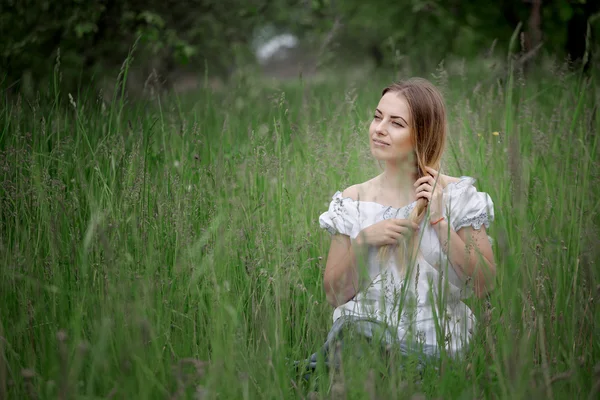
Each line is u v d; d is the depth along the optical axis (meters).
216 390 2.14
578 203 3.31
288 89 7.13
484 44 8.41
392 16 9.58
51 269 2.71
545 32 7.66
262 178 3.56
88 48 6.85
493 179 3.61
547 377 2.12
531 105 4.54
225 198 3.20
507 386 2.23
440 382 2.29
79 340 2.20
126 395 2.05
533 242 2.90
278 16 8.46
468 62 7.85
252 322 2.60
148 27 6.85
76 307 2.46
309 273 3.18
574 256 2.93
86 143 3.49
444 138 2.85
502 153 3.72
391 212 2.83
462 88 5.36
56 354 2.25
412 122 2.78
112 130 3.73
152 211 2.98
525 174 3.65
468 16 8.61
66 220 2.89
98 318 2.41
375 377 2.21
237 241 2.96
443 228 2.71
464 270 2.73
